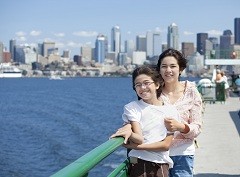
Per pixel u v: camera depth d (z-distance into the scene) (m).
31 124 41.84
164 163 4.55
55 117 47.94
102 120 41.72
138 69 4.53
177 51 5.23
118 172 4.28
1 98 89.94
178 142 5.14
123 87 146.50
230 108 23.06
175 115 4.66
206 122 17.30
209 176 8.81
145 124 4.46
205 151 11.36
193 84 5.38
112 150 3.78
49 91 118.38
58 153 24.94
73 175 2.79
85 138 30.20
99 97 85.00
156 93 4.77
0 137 32.72
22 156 24.42
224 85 26.73
